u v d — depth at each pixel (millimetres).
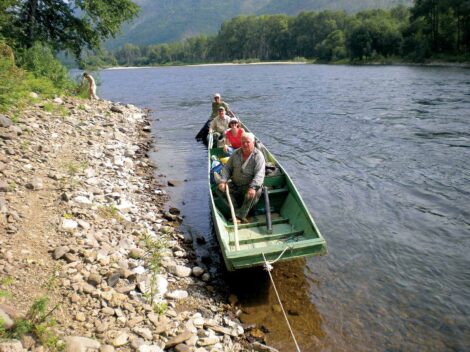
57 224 5773
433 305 5395
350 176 10164
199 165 11352
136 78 60188
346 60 93688
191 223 7652
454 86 28031
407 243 6922
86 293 4605
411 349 4691
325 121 17203
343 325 5070
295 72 60188
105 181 8336
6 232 5211
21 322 3717
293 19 148625
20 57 16844
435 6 66062
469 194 8734
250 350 4582
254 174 6902
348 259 6500
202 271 5949
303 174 10453
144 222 7133
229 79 49031
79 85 19062
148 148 13094
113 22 20203
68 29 20625
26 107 11633
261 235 6406
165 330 4410
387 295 5613
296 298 5594
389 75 43281
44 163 8047
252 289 5785
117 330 4230
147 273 5469
